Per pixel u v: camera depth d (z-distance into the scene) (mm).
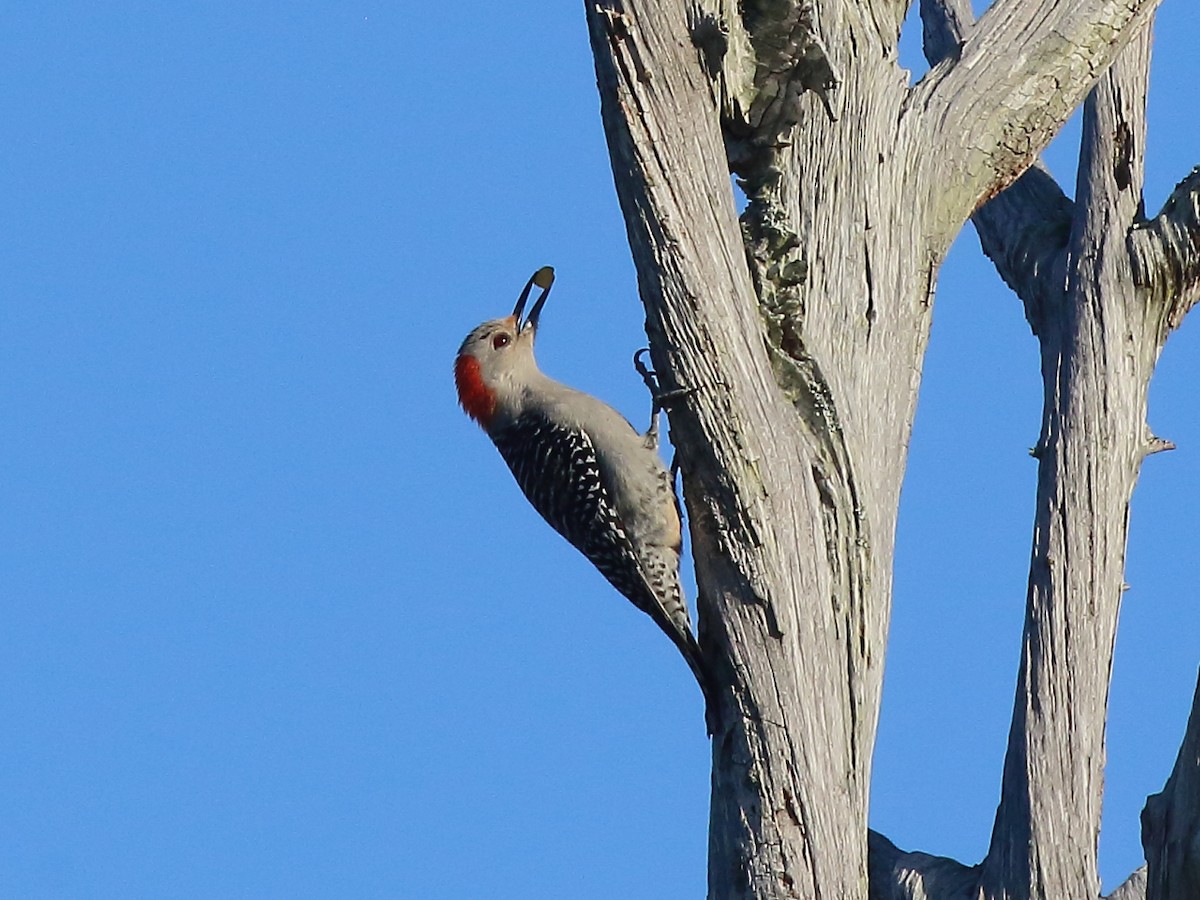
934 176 11672
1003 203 13430
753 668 10609
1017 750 11461
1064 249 12820
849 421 10906
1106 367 12227
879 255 11328
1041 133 12016
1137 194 12711
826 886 10461
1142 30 12766
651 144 10305
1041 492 12039
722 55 10398
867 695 10820
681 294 10414
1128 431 12148
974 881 11281
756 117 10875
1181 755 9688
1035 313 12805
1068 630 11633
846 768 10656
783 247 10977
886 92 11594
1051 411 12227
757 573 10578
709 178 10438
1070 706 11484
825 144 11242
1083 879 11102
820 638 10648
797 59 10711
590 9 10359
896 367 11305
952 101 11828
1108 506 11930
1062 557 11789
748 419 10516
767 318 10883
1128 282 12383
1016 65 11977
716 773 10773
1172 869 9555
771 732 10555
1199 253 12305
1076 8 12156
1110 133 12758
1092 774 11352
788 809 10508
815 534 10680
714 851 10750
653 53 10242
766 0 10633
